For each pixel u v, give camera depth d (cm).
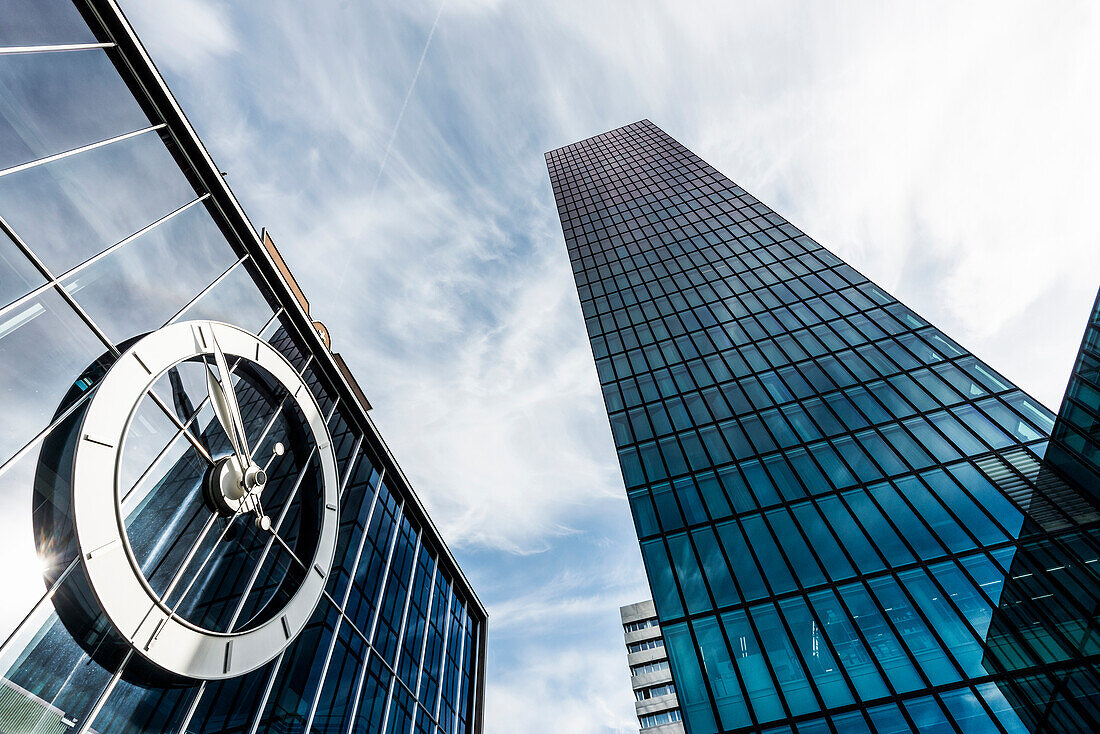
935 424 1822
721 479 1903
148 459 967
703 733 1235
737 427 2114
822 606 1406
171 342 1127
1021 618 1205
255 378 1445
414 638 2075
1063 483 1417
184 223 1334
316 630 1449
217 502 1134
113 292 1015
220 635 1050
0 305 773
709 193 4556
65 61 1053
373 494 2084
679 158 5562
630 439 2228
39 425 785
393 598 1991
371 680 1661
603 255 3991
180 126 1355
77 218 979
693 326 2856
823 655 1307
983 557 1361
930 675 1194
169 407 1060
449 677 2303
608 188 5362
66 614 753
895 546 1480
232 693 1094
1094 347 1405
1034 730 1031
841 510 1639
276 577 1305
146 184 1219
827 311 2638
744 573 1564
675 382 2481
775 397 2202
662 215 4403
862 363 2225
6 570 686
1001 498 1478
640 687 5281
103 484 855
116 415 919
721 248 3600
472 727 2384
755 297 2941
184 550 1012
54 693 712
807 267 3083
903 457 1736
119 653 830
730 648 1391
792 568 1530
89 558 798
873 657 1266
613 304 3300
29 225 863
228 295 1452
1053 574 1241
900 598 1355
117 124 1166
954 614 1279
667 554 1694
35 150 918
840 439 1900
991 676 1145
